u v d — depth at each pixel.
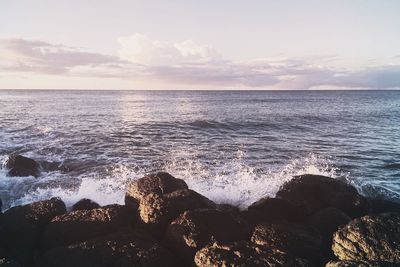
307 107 52.16
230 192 12.09
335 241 6.76
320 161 17.56
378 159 18.14
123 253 6.43
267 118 34.69
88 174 14.61
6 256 6.84
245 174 14.62
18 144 19.98
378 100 77.88
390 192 12.95
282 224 7.41
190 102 65.81
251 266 5.69
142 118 33.44
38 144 20.03
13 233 7.56
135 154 18.17
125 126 27.56
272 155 18.58
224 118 34.06
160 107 49.53
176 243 6.97
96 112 39.31
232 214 7.65
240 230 7.22
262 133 25.91
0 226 7.67
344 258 6.47
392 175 15.45
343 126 29.86
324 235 7.88
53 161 16.36
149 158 17.38
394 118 36.19
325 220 8.16
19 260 7.11
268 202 8.91
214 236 6.90
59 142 20.69
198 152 18.91
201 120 31.58
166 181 9.54
